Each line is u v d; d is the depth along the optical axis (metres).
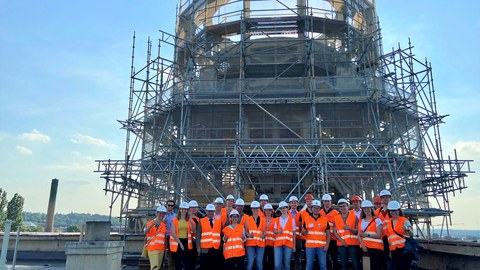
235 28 22.73
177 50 24.52
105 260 9.93
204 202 18.89
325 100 18.92
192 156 18.64
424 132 21.45
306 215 9.98
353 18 23.06
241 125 18.64
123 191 19.00
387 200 9.08
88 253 9.91
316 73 22.47
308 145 16.66
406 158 17.41
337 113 20.42
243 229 9.79
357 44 22.50
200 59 23.62
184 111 20.34
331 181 18.47
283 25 22.62
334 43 23.33
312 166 16.67
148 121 22.05
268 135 20.34
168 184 17.16
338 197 19.17
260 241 9.81
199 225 10.15
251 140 17.95
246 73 22.72
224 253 9.73
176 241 9.97
